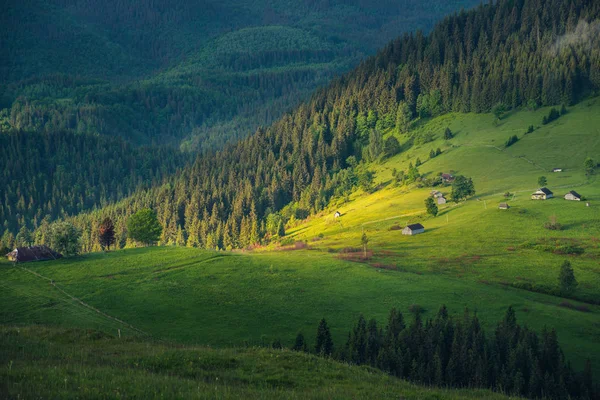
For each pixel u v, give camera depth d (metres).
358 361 81.62
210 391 32.84
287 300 109.94
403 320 99.75
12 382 29.88
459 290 114.75
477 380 78.62
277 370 45.97
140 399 29.67
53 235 139.62
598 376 80.50
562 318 100.81
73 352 46.66
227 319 101.19
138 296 111.75
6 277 122.50
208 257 138.25
